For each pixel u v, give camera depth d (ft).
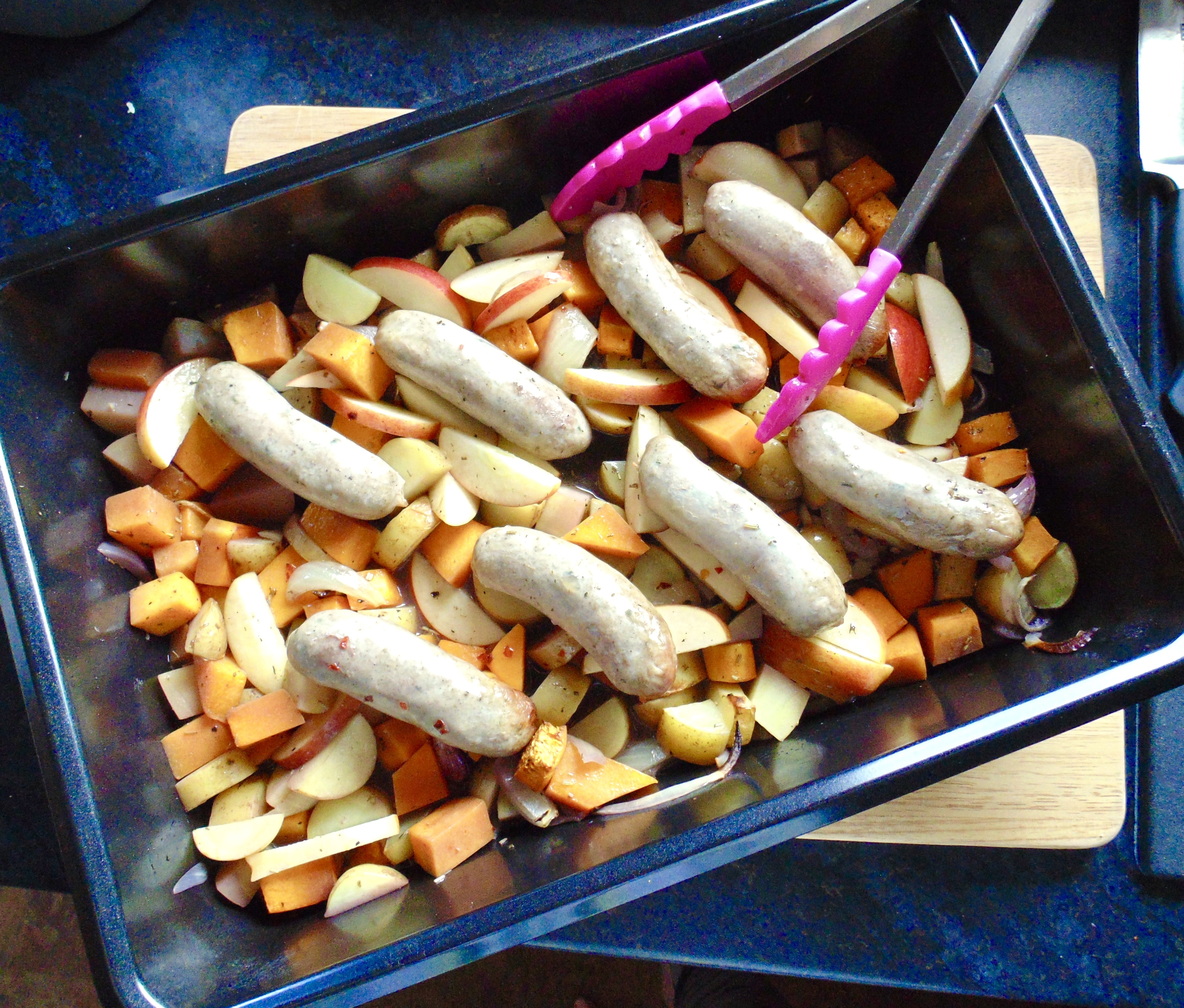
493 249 1.81
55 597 1.59
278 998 1.45
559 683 1.71
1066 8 2.03
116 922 1.50
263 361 1.76
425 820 1.67
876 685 1.67
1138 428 1.54
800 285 1.67
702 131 1.68
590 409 1.74
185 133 2.04
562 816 1.69
